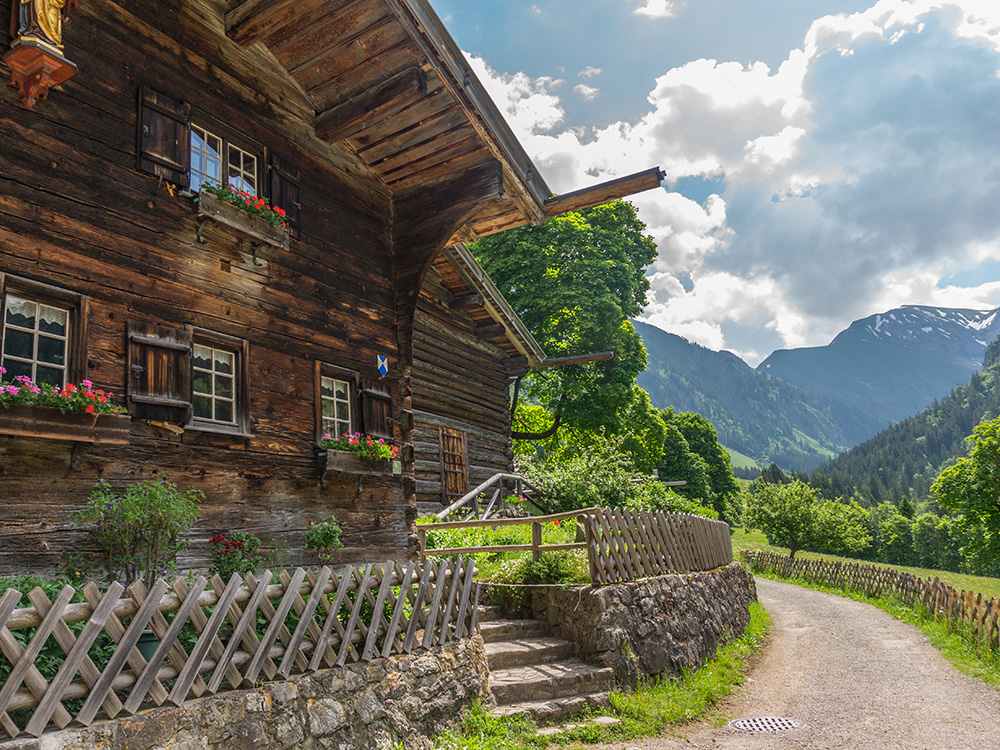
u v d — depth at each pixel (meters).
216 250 7.10
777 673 10.64
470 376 17.67
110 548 5.45
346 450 8.09
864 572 23.70
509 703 7.27
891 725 7.57
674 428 57.31
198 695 4.45
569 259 27.61
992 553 36.59
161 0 7.03
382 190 9.96
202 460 6.59
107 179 6.17
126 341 6.04
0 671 3.83
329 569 5.69
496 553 11.08
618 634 8.40
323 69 8.46
